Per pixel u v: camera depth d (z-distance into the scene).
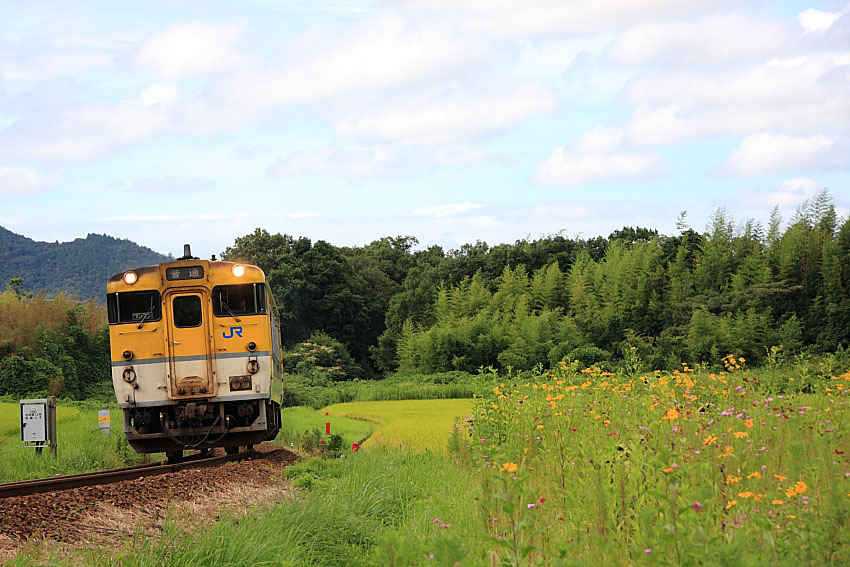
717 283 62.75
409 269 98.00
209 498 9.84
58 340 51.47
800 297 59.03
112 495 9.54
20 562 5.95
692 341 53.72
